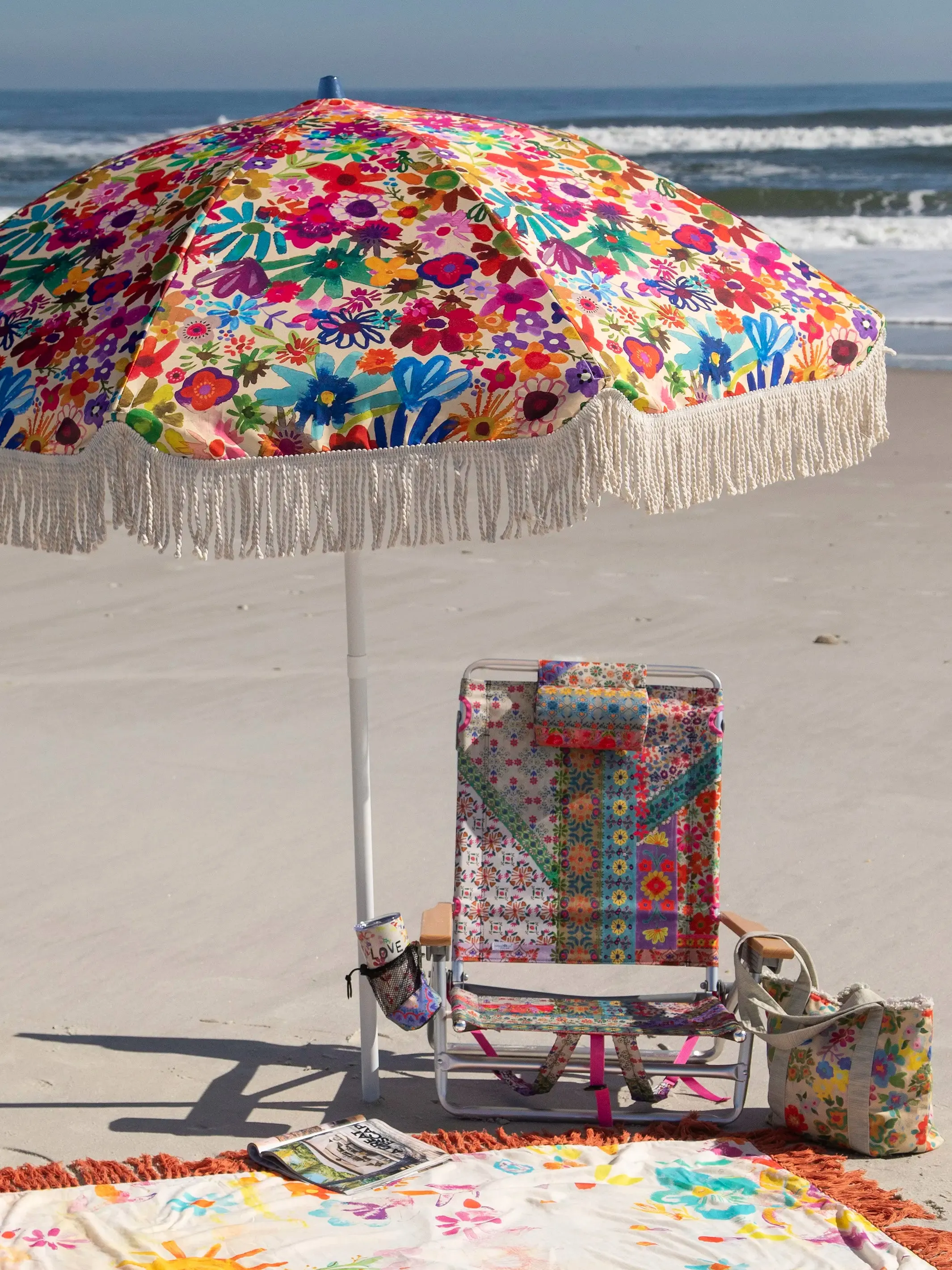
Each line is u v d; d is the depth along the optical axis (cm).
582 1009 379
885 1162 353
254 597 868
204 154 346
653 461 286
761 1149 360
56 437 277
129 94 19050
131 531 271
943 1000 427
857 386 332
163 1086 392
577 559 933
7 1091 387
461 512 276
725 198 3412
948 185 3634
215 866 534
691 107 10862
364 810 373
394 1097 391
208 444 269
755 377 310
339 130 344
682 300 313
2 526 284
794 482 1134
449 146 337
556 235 315
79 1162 348
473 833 403
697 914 402
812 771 604
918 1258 301
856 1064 352
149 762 633
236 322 287
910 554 920
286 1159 348
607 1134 370
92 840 558
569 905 402
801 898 496
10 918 495
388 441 274
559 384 275
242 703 699
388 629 800
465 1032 407
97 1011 433
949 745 626
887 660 731
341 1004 439
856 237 2825
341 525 273
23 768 630
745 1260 304
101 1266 302
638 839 403
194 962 464
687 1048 376
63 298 309
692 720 405
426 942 362
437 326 287
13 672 746
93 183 352
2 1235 314
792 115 7119
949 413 1380
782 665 726
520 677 715
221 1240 312
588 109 10869
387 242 306
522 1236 313
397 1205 327
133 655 769
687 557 931
